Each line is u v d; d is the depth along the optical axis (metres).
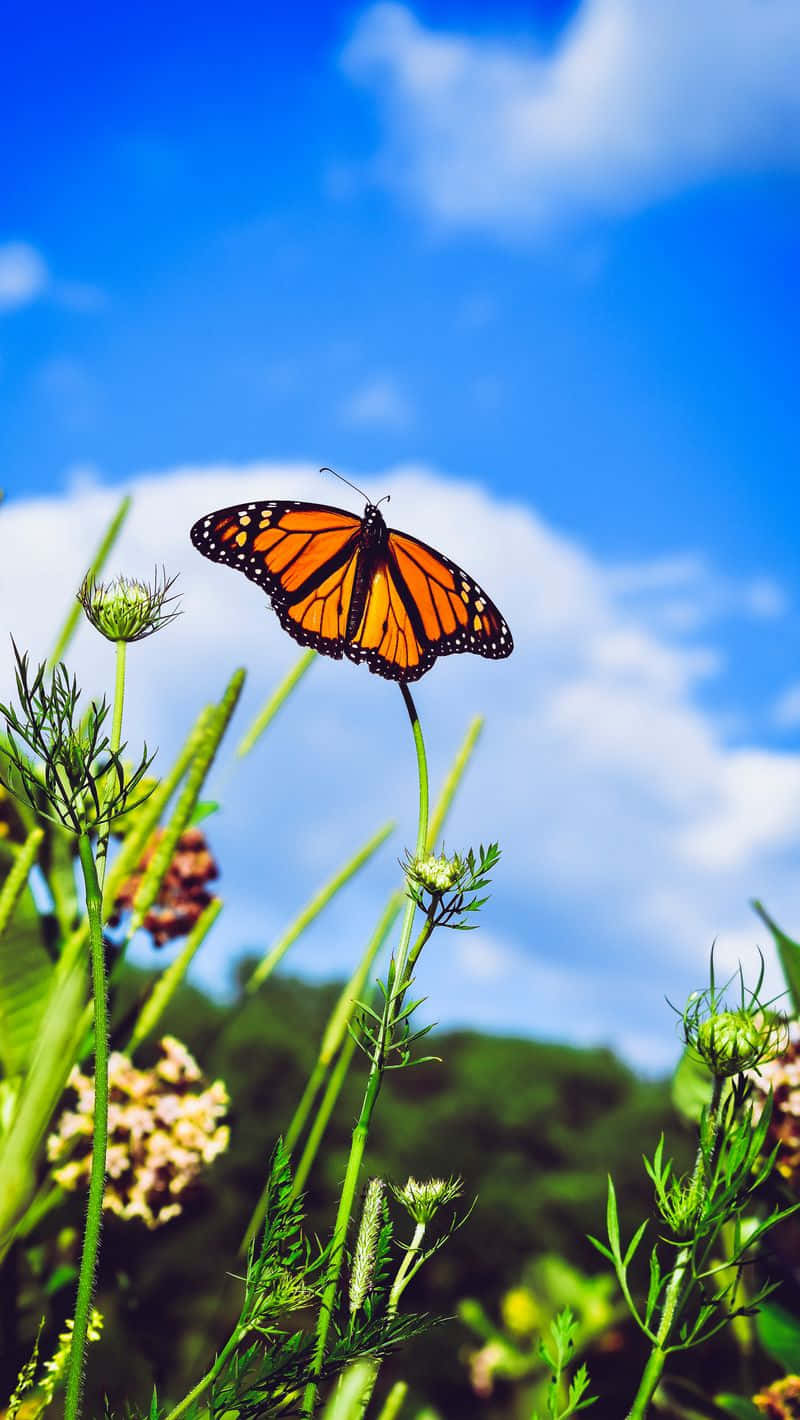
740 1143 0.54
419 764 0.58
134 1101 0.78
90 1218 0.51
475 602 0.69
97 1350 0.74
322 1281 0.54
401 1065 0.55
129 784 0.55
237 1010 0.81
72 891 0.77
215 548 0.69
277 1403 0.53
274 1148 0.55
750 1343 0.72
